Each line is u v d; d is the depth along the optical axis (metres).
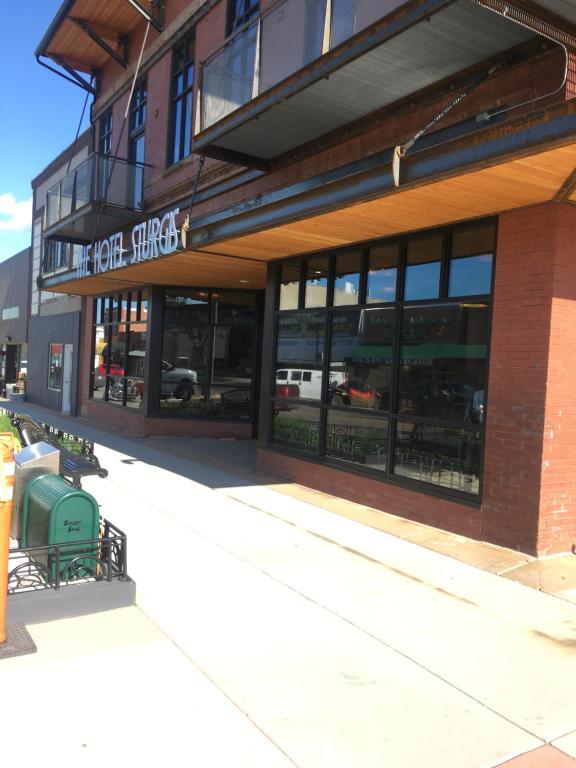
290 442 9.27
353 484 7.88
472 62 6.09
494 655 3.94
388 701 3.38
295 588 4.99
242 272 10.84
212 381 13.85
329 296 8.41
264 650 3.92
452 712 3.29
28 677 3.48
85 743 2.92
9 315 28.33
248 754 2.89
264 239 7.66
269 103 7.11
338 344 8.28
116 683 3.46
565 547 5.84
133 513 7.20
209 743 2.96
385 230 6.95
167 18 13.15
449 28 5.44
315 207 6.12
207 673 3.61
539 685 3.60
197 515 7.16
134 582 4.52
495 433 6.04
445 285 6.67
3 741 2.91
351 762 2.85
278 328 9.58
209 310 13.79
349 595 4.87
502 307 5.96
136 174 14.22
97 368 17.42
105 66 16.78
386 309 7.45
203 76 9.28
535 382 5.68
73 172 14.06
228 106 8.82
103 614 4.36
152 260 9.70
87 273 12.40
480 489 6.21
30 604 4.17
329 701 3.36
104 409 16.31
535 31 4.89
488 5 4.62
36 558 4.89
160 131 13.38
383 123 7.33
